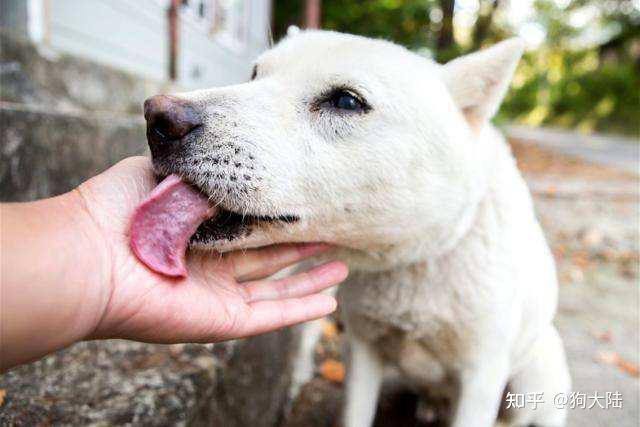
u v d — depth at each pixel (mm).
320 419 436
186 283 212
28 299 152
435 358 353
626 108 3693
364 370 368
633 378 501
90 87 653
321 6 2025
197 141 231
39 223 171
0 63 498
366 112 265
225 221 246
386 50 287
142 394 262
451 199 290
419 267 312
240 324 220
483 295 308
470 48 2242
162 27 981
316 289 260
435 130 278
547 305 362
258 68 312
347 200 267
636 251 898
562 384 387
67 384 270
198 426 270
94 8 748
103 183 209
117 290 182
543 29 4816
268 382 399
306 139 259
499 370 327
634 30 4258
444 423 427
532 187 1415
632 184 1505
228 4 1396
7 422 235
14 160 360
